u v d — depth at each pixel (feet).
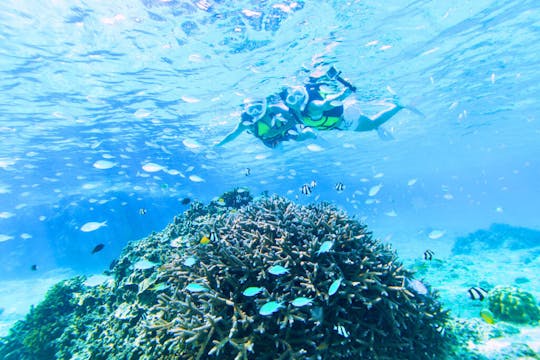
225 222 21.52
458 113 87.10
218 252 17.52
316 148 34.32
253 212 21.25
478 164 260.42
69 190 109.40
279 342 13.12
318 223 17.89
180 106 57.47
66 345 24.21
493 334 19.74
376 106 69.15
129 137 70.69
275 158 108.68
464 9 38.47
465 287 35.96
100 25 35.70
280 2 33.53
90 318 25.00
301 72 48.06
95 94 50.44
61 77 45.01
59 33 36.50
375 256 16.84
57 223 111.04
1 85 45.16
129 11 33.88
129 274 24.29
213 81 49.24
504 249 67.41
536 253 55.42
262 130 28.14
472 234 79.71
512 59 55.62
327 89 28.71
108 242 108.37
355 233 18.60
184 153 87.51
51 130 61.72
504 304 24.49
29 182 95.40
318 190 257.55
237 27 37.04
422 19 39.27
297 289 14.39
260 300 13.76
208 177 126.31
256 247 17.13
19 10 32.89
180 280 17.33
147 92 51.37
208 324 13.47
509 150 182.09
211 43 39.78
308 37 39.99
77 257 105.70
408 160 167.73
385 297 15.14
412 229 138.00
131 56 41.60
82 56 40.88
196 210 32.55
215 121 65.92
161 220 121.08
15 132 60.85
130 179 106.11
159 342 15.52
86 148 73.82
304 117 26.94
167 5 33.19
